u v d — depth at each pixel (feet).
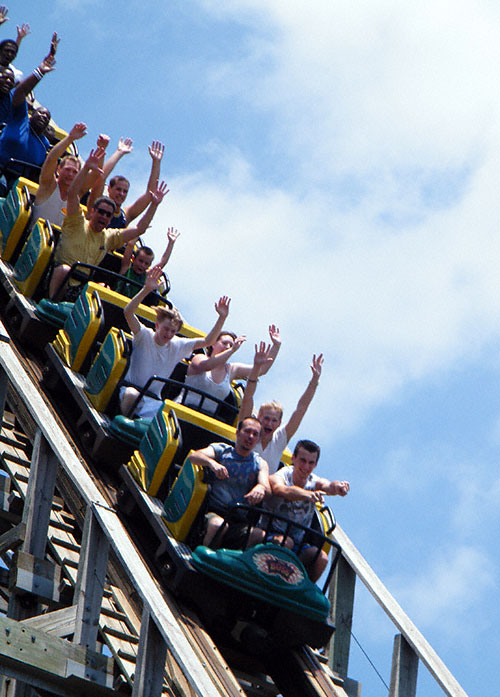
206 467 65.16
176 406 69.62
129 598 69.41
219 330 76.02
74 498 75.82
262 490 63.26
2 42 98.37
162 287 95.91
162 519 66.13
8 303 85.56
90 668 63.21
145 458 69.10
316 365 72.95
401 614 73.31
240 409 73.00
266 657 66.69
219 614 63.77
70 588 69.92
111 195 91.15
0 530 80.33
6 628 61.16
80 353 77.20
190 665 56.18
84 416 74.74
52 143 106.22
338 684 70.64
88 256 84.33
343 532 80.53
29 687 71.10
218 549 63.00
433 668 69.46
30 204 89.10
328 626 63.87
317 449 65.46
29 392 73.26
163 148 95.35
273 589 62.23
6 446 81.25
